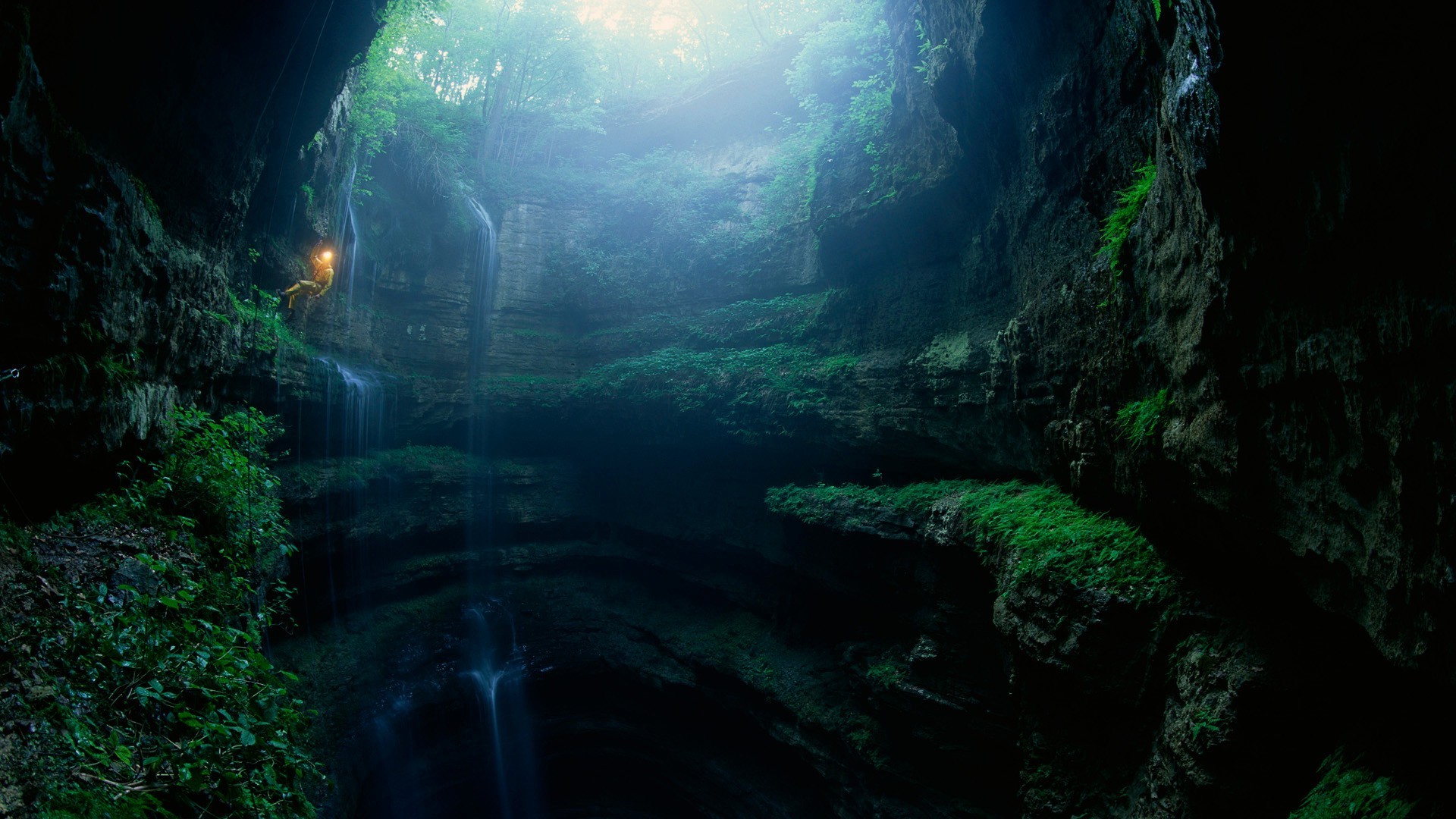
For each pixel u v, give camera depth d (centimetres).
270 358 1552
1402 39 391
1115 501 995
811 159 2122
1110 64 920
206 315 1076
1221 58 472
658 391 2194
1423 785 573
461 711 2112
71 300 671
